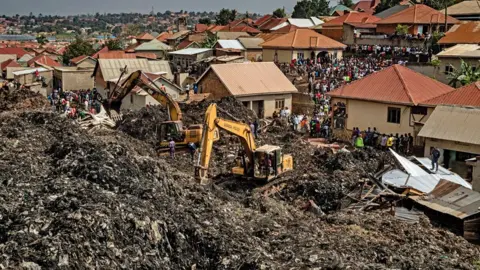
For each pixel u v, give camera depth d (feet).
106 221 48.96
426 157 118.52
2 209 50.72
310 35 240.73
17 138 80.64
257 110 171.63
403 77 143.33
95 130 122.83
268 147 99.50
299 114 174.70
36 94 156.76
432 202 84.02
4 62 295.07
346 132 146.61
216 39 298.56
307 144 131.44
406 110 134.31
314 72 202.59
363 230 69.26
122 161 65.16
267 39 273.54
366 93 142.41
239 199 80.94
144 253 48.98
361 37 250.16
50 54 384.68
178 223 55.31
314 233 64.49
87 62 255.09
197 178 82.53
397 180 93.76
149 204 56.39
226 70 173.27
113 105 130.82
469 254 65.82
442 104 124.16
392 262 56.85
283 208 79.87
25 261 42.22
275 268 50.70
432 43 220.43
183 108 153.99
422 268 55.36
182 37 379.55
